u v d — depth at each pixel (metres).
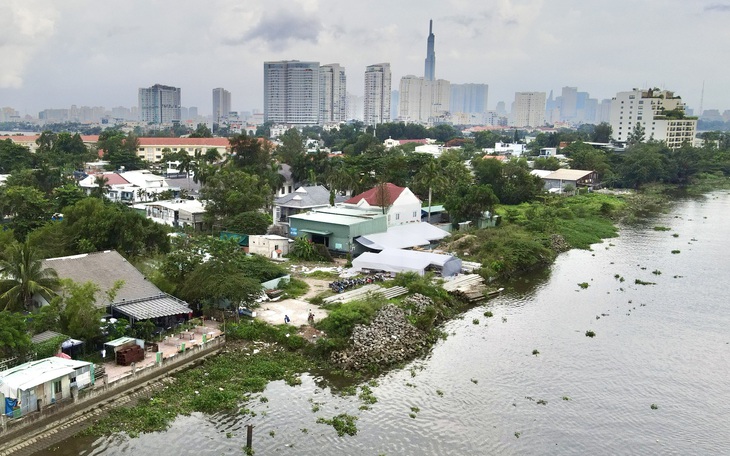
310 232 114.12
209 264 76.12
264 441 49.88
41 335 59.34
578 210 162.75
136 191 165.88
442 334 74.88
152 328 66.19
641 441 51.38
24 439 48.72
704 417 55.56
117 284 68.12
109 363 61.00
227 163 188.12
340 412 54.91
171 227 125.12
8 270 65.31
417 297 83.06
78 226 90.38
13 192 113.94
